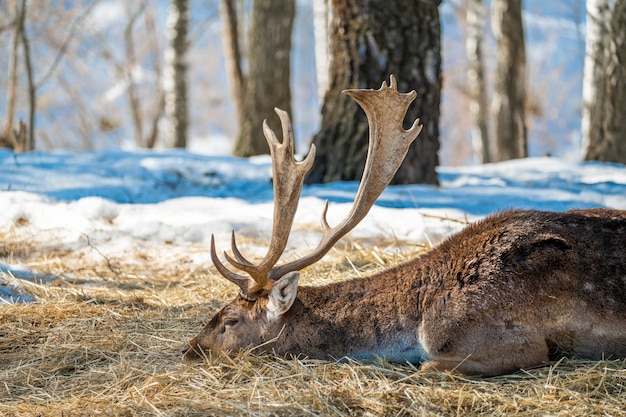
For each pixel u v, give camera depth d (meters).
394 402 6.85
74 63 45.16
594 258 7.43
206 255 11.70
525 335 7.28
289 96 23.98
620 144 19.12
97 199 13.56
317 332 7.66
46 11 37.97
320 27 30.28
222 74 53.84
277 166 7.67
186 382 7.34
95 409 6.92
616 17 18.95
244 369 7.46
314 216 12.71
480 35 32.97
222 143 50.31
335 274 10.23
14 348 8.50
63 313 9.35
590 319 7.34
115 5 50.88
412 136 7.91
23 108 41.03
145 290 10.48
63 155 17.36
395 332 7.57
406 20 14.23
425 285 7.61
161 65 48.16
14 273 10.75
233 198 14.39
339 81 14.70
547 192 13.91
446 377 7.23
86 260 11.62
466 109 47.69
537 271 7.35
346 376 7.28
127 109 48.06
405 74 14.33
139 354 8.15
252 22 23.91
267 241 12.04
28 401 7.18
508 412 6.73
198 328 8.88
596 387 7.02
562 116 49.00
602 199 13.04
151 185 15.16
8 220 12.88
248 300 7.80
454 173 16.89
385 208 12.86
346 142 14.71
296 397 6.88
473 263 7.51
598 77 19.31
